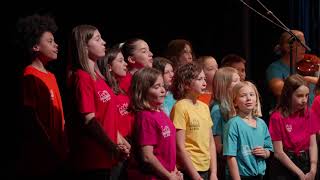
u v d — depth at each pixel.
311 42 7.67
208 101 5.82
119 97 5.14
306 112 5.68
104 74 5.06
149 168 4.44
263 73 7.64
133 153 4.54
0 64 5.84
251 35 7.64
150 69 4.57
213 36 7.44
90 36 4.59
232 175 5.20
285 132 5.60
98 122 4.46
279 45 6.65
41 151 4.55
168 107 5.27
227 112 5.38
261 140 5.32
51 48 4.77
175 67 5.88
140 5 7.02
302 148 5.62
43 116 4.65
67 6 6.48
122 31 6.94
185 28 7.32
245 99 5.27
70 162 4.58
